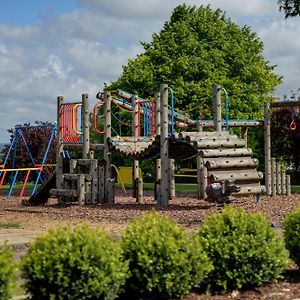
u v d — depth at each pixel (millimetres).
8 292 5656
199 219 14422
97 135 36094
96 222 14359
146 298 6566
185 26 37781
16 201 22203
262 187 17516
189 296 6711
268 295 6855
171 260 6418
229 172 17141
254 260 7051
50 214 16562
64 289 5891
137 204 19406
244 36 41000
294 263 8570
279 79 41500
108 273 6047
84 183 19172
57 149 20359
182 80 34969
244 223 7207
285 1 22000
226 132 18500
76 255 5938
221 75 36406
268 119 23000
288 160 28969
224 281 6969
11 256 5840
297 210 8188
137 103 22016
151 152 19234
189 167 36031
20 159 28203
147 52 37469
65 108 20547
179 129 27844
